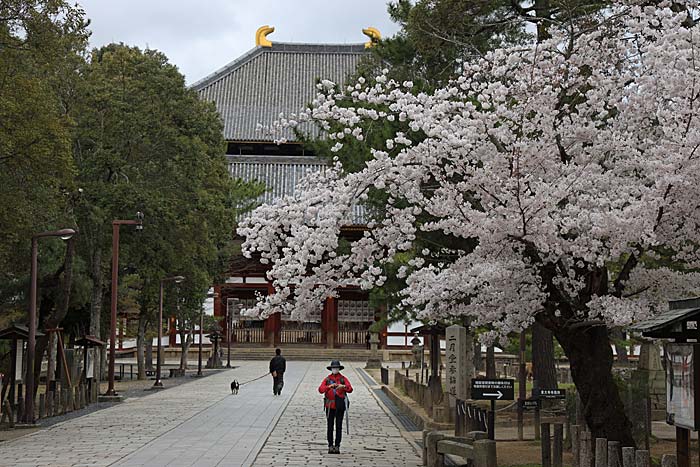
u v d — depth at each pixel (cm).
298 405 2952
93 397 3055
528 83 1338
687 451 997
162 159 3375
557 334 1432
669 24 1226
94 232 3384
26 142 2062
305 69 8000
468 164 1300
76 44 2569
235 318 6662
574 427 1366
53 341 3155
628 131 1322
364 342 6962
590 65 1350
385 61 2634
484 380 1390
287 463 1598
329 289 1505
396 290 2039
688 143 1092
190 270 4434
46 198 2316
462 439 1376
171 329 6944
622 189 1266
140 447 1808
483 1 2225
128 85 3334
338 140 1727
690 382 948
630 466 1000
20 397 2369
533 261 1337
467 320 2194
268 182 6656
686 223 1221
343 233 4241
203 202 3506
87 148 3200
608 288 1401
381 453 1764
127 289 4347
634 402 1741
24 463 1570
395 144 1625
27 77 2164
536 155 1234
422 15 2302
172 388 3900
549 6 2100
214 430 2159
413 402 2816
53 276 3281
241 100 7588
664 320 1022
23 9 2070
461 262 1363
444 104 1335
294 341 7056
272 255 1477
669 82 1187
